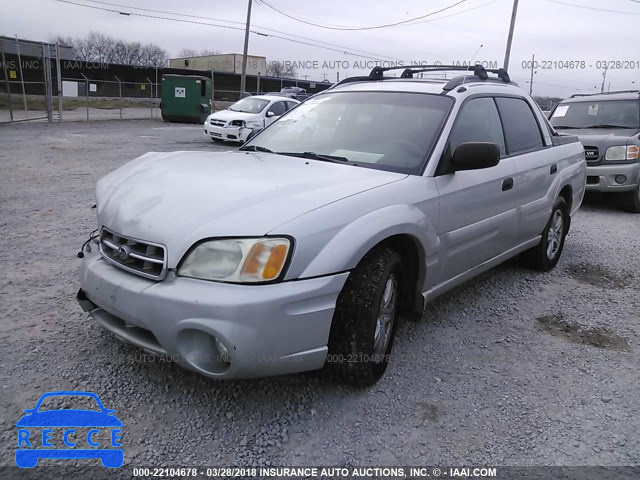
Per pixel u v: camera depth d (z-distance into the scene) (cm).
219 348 258
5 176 909
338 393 313
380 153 373
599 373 354
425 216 334
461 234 375
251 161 365
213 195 289
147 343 277
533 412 307
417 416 297
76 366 322
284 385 317
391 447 271
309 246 267
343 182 317
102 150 1337
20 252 519
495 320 432
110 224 297
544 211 505
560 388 334
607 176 870
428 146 365
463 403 312
